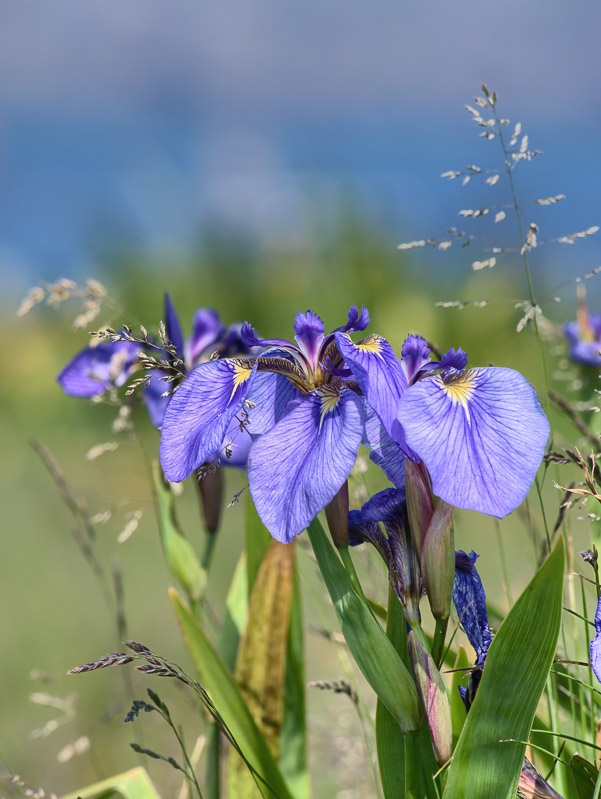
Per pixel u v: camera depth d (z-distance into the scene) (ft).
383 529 2.39
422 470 2.33
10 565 5.99
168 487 2.96
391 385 2.31
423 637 2.33
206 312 3.14
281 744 2.92
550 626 2.26
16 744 3.92
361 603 2.34
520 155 2.57
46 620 5.12
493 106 2.56
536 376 6.02
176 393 2.41
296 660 2.94
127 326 2.46
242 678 2.86
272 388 2.49
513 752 2.30
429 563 2.31
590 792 2.39
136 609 5.27
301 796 2.90
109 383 3.01
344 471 2.28
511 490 2.22
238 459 2.93
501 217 2.58
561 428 4.94
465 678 2.51
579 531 4.14
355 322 2.42
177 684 3.03
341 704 3.71
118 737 3.97
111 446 3.00
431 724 2.31
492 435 2.26
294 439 2.35
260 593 2.86
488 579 4.70
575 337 3.49
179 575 2.96
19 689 4.39
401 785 2.43
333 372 2.40
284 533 2.29
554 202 2.59
